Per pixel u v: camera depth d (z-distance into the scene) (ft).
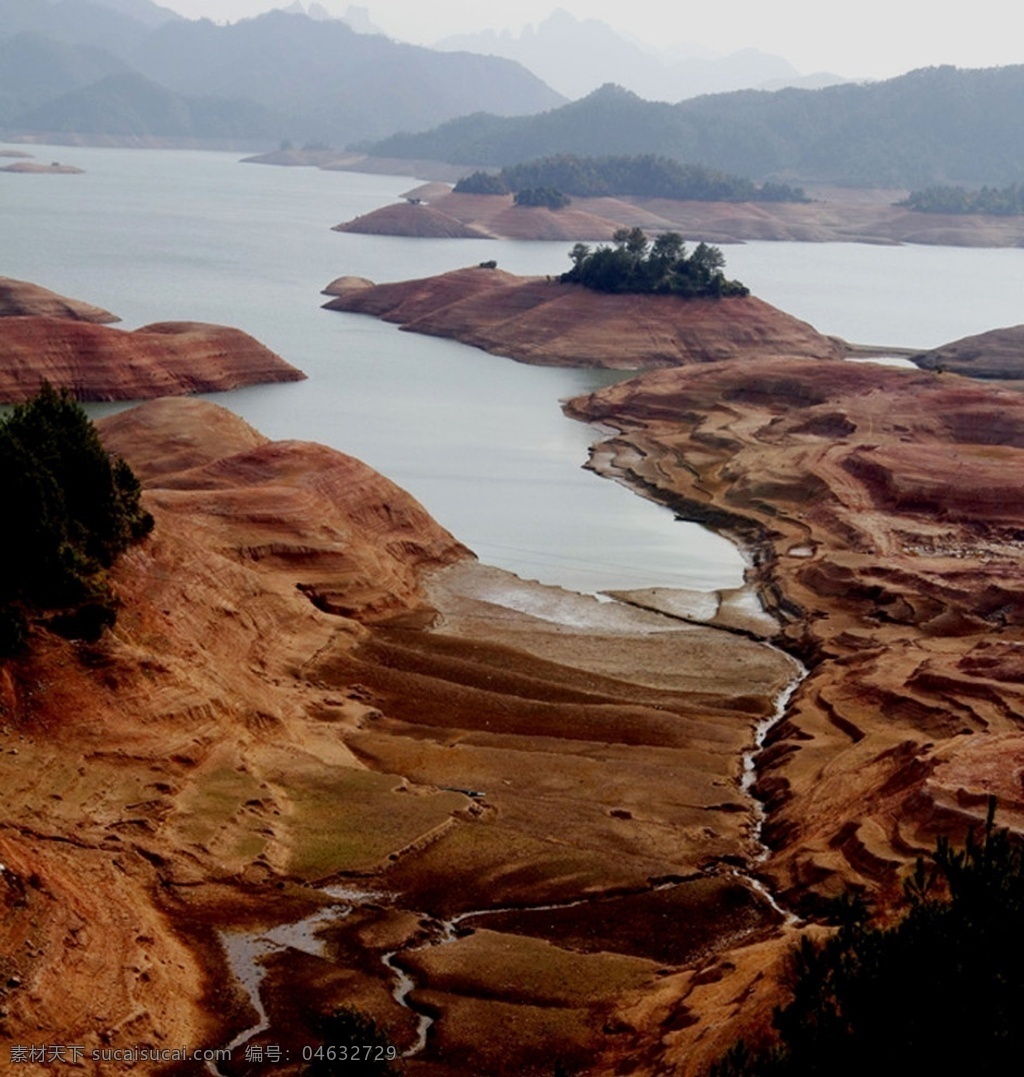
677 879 158.30
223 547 248.11
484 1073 117.39
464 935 143.13
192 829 151.53
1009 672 210.59
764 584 295.69
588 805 178.40
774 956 124.06
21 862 125.90
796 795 183.52
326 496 288.92
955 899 91.25
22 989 113.09
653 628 267.18
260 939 136.77
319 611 239.09
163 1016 119.03
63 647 168.25
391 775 178.29
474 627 257.55
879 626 263.29
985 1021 82.94
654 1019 122.42
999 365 614.34
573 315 641.81
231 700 181.78
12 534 174.09
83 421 204.44
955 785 159.02
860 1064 85.25
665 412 484.74
